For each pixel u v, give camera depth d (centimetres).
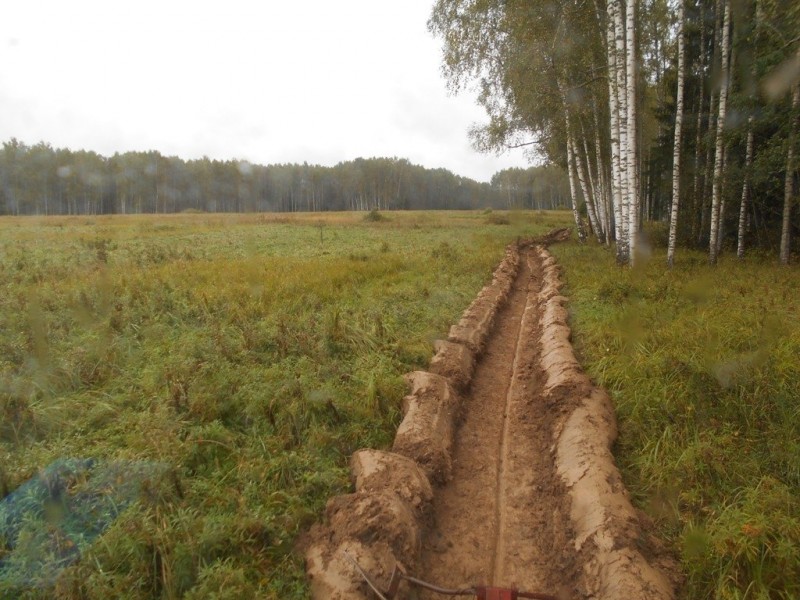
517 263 1738
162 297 894
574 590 344
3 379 550
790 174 1289
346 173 8362
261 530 361
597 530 366
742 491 388
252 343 683
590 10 1555
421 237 2505
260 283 1065
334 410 527
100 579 306
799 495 371
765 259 1475
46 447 448
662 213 3369
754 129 1311
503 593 300
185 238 2292
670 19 1784
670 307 836
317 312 873
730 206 1770
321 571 334
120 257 1548
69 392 556
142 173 6906
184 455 432
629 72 1290
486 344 829
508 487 464
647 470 446
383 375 623
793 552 313
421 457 474
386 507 379
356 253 1673
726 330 676
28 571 314
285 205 8388
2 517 354
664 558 351
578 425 500
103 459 427
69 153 6481
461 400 615
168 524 348
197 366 604
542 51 1562
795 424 452
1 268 1270
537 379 676
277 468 431
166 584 307
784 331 650
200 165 7369
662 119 2109
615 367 617
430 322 861
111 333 721
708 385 526
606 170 2333
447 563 376
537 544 394
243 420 511
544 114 1802
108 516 360
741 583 316
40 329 709
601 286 1045
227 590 303
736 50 1352
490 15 1702
